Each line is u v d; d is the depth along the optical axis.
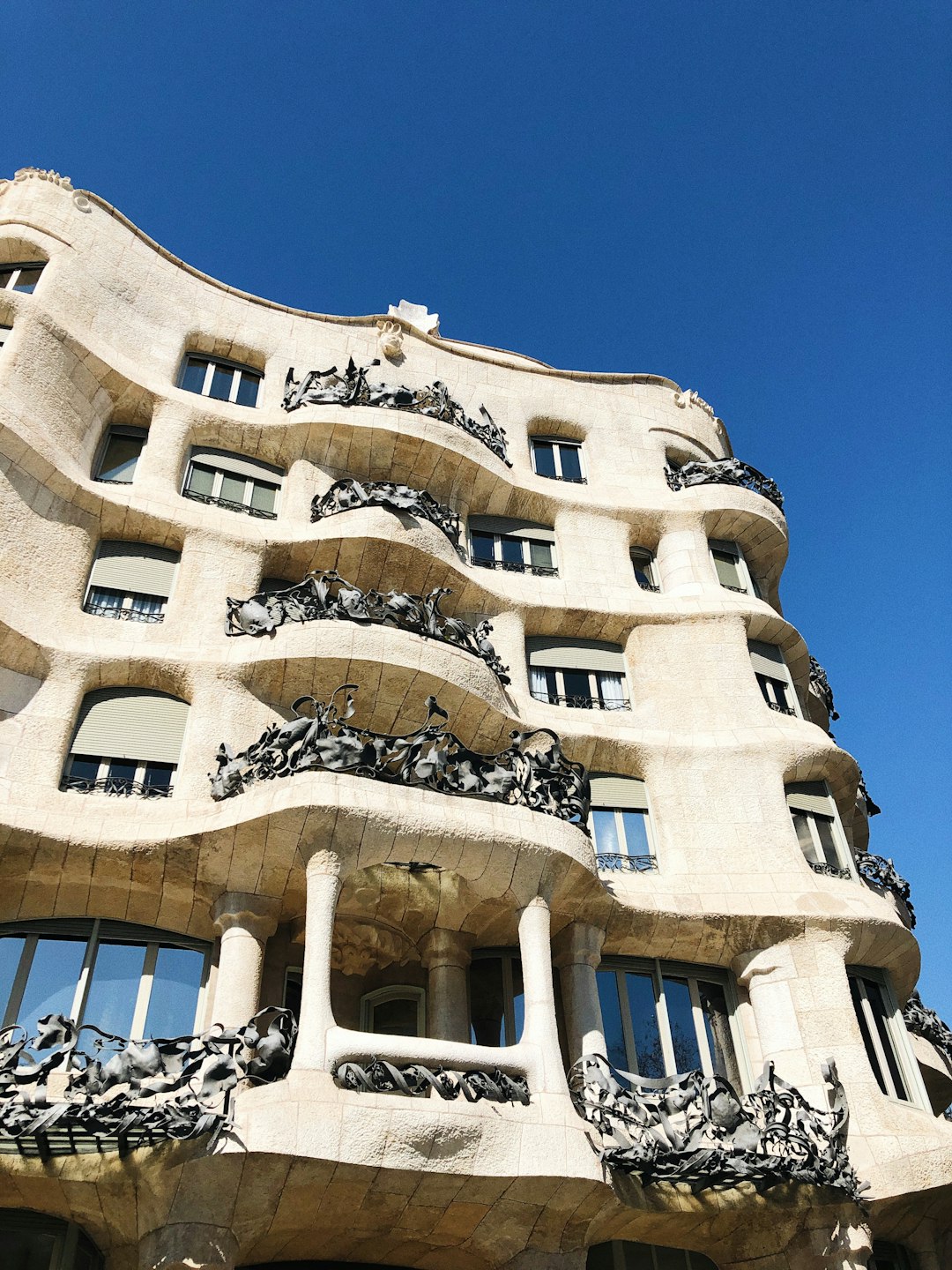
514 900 16.86
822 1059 18.20
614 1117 15.29
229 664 18.61
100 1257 14.49
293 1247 14.85
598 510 25.27
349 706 17.23
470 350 27.39
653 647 23.23
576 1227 15.00
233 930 16.22
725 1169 15.12
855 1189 16.52
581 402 27.80
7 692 17.30
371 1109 13.56
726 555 25.88
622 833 20.70
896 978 21.05
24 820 15.84
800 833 21.23
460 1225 14.65
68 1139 12.72
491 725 20.34
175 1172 12.98
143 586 19.91
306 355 25.30
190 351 24.30
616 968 19.33
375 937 18.19
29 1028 15.38
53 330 21.00
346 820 15.80
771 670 23.94
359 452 23.45
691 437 28.38
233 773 16.75
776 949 19.34
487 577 23.17
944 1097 24.94
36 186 23.56
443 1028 17.08
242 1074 13.53
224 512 21.47
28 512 18.97
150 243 24.59
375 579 21.70
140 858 16.08
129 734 17.94
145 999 16.05
